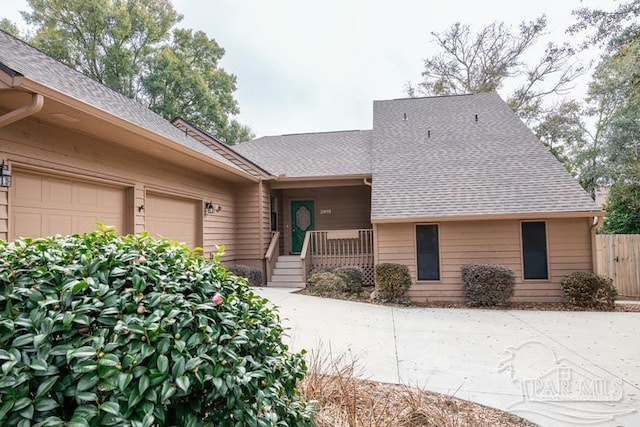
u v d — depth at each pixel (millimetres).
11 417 1207
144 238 1983
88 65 20453
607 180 17609
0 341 1337
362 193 13117
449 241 9117
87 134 5703
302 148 14539
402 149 12000
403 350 4984
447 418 2996
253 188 11312
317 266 11469
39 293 1490
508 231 8906
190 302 1670
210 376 1474
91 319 1448
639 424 2977
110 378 1300
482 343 5336
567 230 8742
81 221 5695
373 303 8609
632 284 10508
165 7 23312
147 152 6988
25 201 4809
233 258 11172
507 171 10172
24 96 4156
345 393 2904
